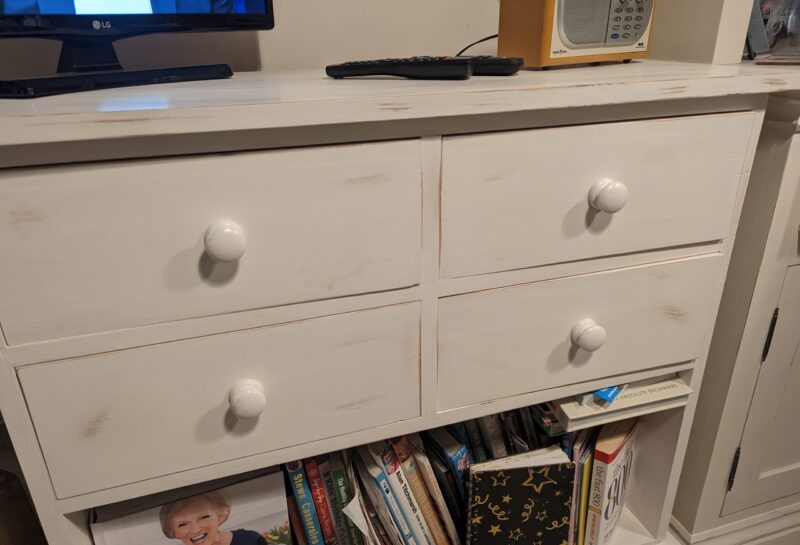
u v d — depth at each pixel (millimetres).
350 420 657
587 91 575
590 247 667
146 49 867
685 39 882
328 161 535
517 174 603
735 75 638
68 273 500
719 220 713
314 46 946
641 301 728
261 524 733
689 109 650
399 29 984
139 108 460
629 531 977
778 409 939
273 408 618
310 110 495
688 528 1003
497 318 669
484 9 1021
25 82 553
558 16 723
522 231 631
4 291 488
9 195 462
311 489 765
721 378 890
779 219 777
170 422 586
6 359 511
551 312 690
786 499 1045
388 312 621
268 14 813
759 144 771
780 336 872
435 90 547
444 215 596
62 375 533
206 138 497
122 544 670
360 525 724
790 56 890
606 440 884
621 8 763
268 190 527
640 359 769
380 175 556
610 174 639
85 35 653
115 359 544
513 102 552
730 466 955
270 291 566
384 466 749
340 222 561
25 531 764
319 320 598
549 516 824
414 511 783
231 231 508
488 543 815
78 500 587
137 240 508
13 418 534
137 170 487
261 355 591
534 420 903
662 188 667
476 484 771
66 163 469
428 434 863
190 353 566
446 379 681
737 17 827
